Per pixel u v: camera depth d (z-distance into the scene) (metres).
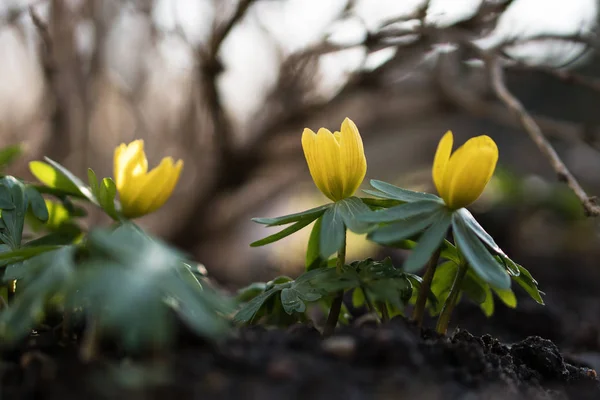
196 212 0.96
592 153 1.30
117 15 0.79
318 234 0.39
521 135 1.45
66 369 0.33
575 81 0.60
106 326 0.34
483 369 0.35
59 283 0.33
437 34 0.61
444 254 0.38
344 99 0.79
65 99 0.75
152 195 0.38
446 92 0.89
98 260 0.33
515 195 1.09
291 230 0.38
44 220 0.40
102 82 0.81
